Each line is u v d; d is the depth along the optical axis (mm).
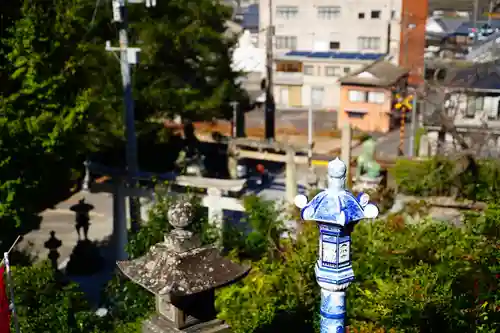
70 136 22141
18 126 20422
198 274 8227
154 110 37000
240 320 13797
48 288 15711
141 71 35688
